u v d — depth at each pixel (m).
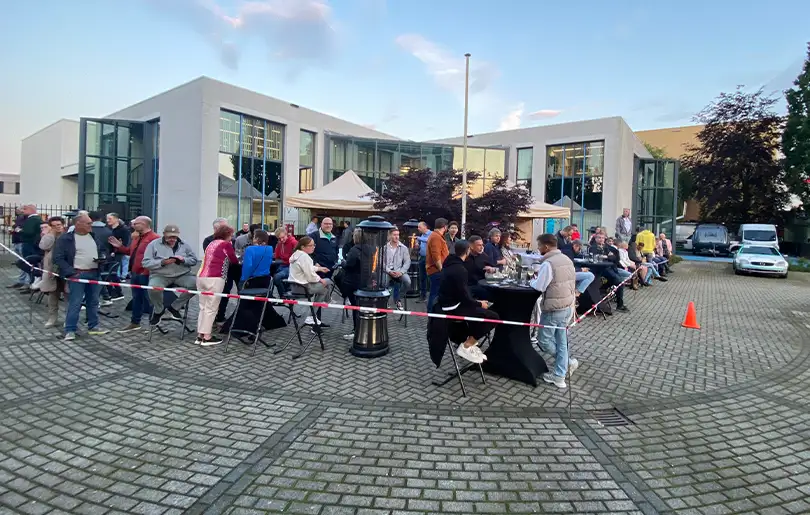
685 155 36.66
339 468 3.26
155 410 4.14
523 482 3.15
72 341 6.23
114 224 8.92
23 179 39.22
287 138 21.16
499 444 3.69
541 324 5.16
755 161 31.78
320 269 6.89
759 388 5.22
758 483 3.25
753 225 26.11
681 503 2.97
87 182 21.09
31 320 7.30
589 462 3.46
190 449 3.46
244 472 3.17
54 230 6.78
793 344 7.30
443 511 2.81
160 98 19.86
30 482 3.01
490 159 26.03
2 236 21.08
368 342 5.91
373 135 26.94
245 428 3.83
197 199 18.06
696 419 4.32
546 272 4.93
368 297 5.88
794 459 3.61
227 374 5.13
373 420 4.05
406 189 13.59
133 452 3.41
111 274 8.68
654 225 28.25
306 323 6.31
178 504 2.81
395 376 5.21
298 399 4.47
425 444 3.65
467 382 5.11
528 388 4.98
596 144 24.41
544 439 3.80
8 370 5.08
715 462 3.53
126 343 6.26
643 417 4.33
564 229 10.25
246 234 10.04
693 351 6.72
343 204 12.76
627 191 25.94
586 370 5.70
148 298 6.99
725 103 32.56
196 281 6.52
